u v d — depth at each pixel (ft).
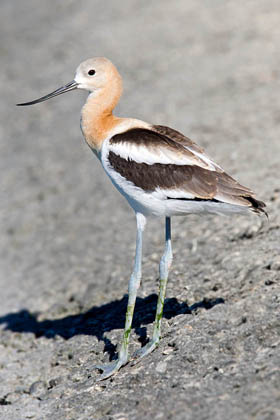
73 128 74.08
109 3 113.91
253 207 27.30
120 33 96.68
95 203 55.21
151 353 29.53
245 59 75.00
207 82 71.77
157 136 28.96
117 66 84.58
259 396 23.76
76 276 44.42
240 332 28.30
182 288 35.35
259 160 49.08
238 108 62.44
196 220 44.14
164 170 28.25
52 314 40.78
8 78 94.58
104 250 46.57
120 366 29.55
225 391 24.85
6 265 50.06
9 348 37.88
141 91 74.74
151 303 35.24
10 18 121.49
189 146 28.91
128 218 50.57
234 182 27.73
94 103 31.12
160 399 25.90
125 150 29.01
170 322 31.65
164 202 28.48
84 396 28.81
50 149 70.18
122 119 30.89
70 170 63.67
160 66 80.89
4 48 106.83
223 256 37.04
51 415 28.66
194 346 28.37
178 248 40.81
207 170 27.91
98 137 30.76
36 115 81.20
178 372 27.30
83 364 32.22
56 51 98.84
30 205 58.70
